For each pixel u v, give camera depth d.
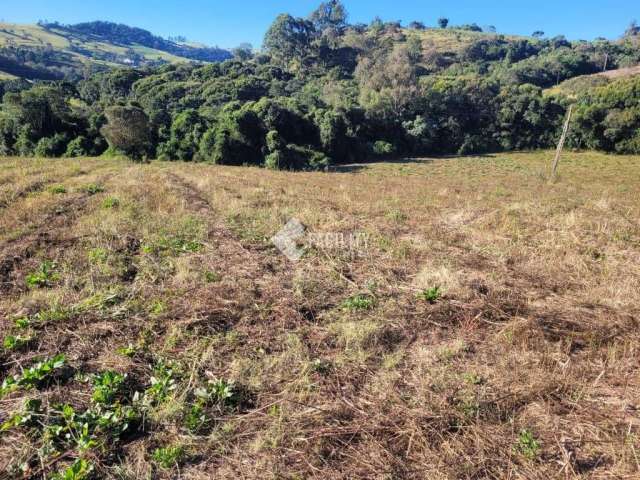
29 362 3.13
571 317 3.94
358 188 14.11
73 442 2.44
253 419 2.67
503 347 3.49
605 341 3.58
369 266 5.27
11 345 3.25
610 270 5.32
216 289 4.33
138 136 26.83
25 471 2.24
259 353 3.33
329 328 3.71
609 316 3.97
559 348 3.45
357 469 2.31
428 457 2.37
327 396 2.88
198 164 25.22
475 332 3.74
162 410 2.64
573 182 21.28
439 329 3.78
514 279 4.97
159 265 5.00
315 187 13.61
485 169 31.00
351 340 3.51
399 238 6.62
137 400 2.73
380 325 3.75
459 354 3.41
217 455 2.41
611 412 2.77
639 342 3.53
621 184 20.52
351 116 37.72
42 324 3.61
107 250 5.39
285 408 2.75
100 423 2.47
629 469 2.32
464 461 2.35
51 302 3.96
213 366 3.16
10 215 6.77
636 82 38.25
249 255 5.51
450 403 2.81
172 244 5.76
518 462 2.37
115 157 26.00
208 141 27.64
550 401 2.84
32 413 2.56
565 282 4.92
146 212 7.30
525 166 32.59
